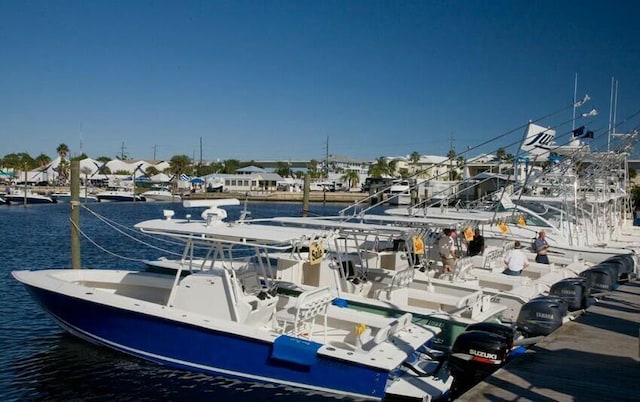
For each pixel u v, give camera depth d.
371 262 12.13
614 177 25.64
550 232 19.38
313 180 104.69
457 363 7.98
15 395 8.80
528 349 8.58
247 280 9.60
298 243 9.41
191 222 10.27
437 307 10.77
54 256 24.25
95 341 10.22
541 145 17.73
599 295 12.62
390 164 101.50
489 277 12.87
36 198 63.03
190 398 8.59
